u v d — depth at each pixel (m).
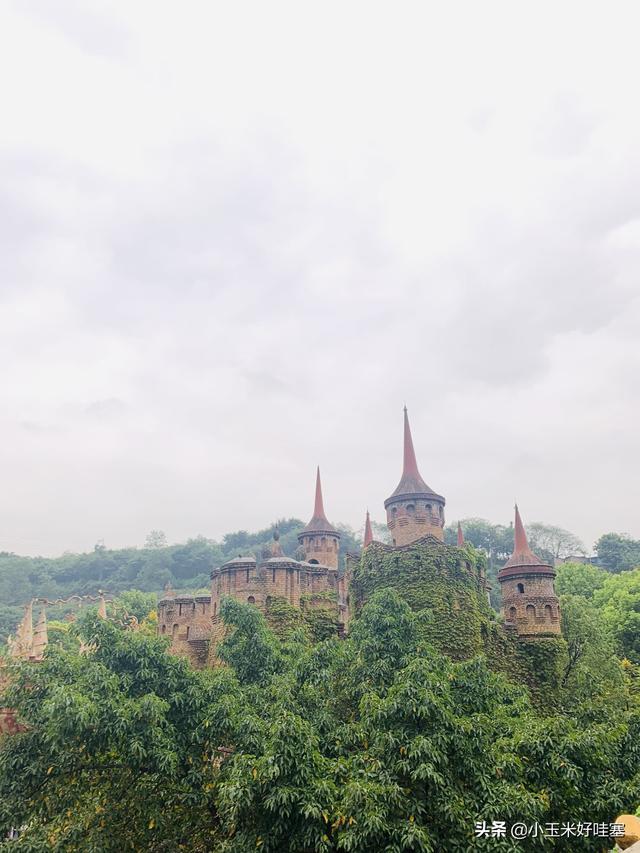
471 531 161.62
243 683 36.88
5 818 24.91
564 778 22.50
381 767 23.06
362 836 20.05
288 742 23.08
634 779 23.84
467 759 23.31
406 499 65.25
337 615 61.56
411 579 54.09
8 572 166.00
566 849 22.12
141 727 25.97
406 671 26.69
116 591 161.75
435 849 21.20
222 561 176.75
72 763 26.28
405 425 70.75
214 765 29.42
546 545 165.38
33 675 28.41
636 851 18.81
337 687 33.25
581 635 63.03
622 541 156.12
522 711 29.77
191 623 63.91
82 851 24.31
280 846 22.16
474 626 53.00
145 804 25.91
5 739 27.80
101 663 28.94
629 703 52.25
